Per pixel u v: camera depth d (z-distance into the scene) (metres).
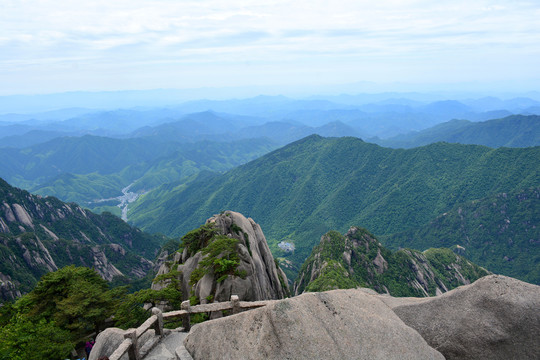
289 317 8.17
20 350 24.09
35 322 29.80
